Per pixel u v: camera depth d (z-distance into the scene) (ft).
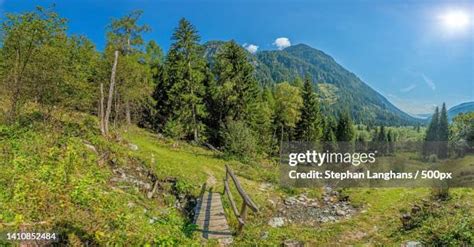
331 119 222.48
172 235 33.37
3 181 30.14
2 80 56.13
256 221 47.67
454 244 33.27
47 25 56.65
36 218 25.16
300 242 39.34
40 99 60.03
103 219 28.48
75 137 56.85
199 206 47.62
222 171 69.97
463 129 139.74
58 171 36.86
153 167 57.16
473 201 48.55
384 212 52.42
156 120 134.62
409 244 35.96
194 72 122.31
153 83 135.23
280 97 155.12
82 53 82.89
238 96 126.72
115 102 88.53
